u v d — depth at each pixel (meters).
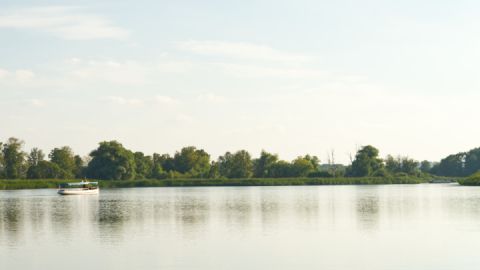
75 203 98.38
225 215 69.06
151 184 192.38
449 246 41.97
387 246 42.22
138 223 59.56
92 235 49.47
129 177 192.88
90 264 35.75
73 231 52.59
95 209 81.50
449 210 75.00
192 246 42.50
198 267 34.69
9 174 198.50
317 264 35.50
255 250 40.50
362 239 46.12
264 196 122.44
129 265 35.34
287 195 127.06
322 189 170.12
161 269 34.19
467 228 53.53
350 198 109.81
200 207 84.44
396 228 53.94
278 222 60.19
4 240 46.56
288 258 37.41
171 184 195.00
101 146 189.12
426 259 36.84
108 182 182.88
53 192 151.00
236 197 118.19
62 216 69.19
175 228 54.59
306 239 46.25
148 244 43.66
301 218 64.62
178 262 36.19
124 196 126.00
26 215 71.06
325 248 41.38
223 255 38.53
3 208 85.19
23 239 47.12
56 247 42.56
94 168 188.12
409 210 75.56
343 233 50.22
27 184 168.50
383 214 69.56
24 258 37.97
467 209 76.50
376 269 34.00
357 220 62.00
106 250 40.88
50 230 53.56
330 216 67.00
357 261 36.38
